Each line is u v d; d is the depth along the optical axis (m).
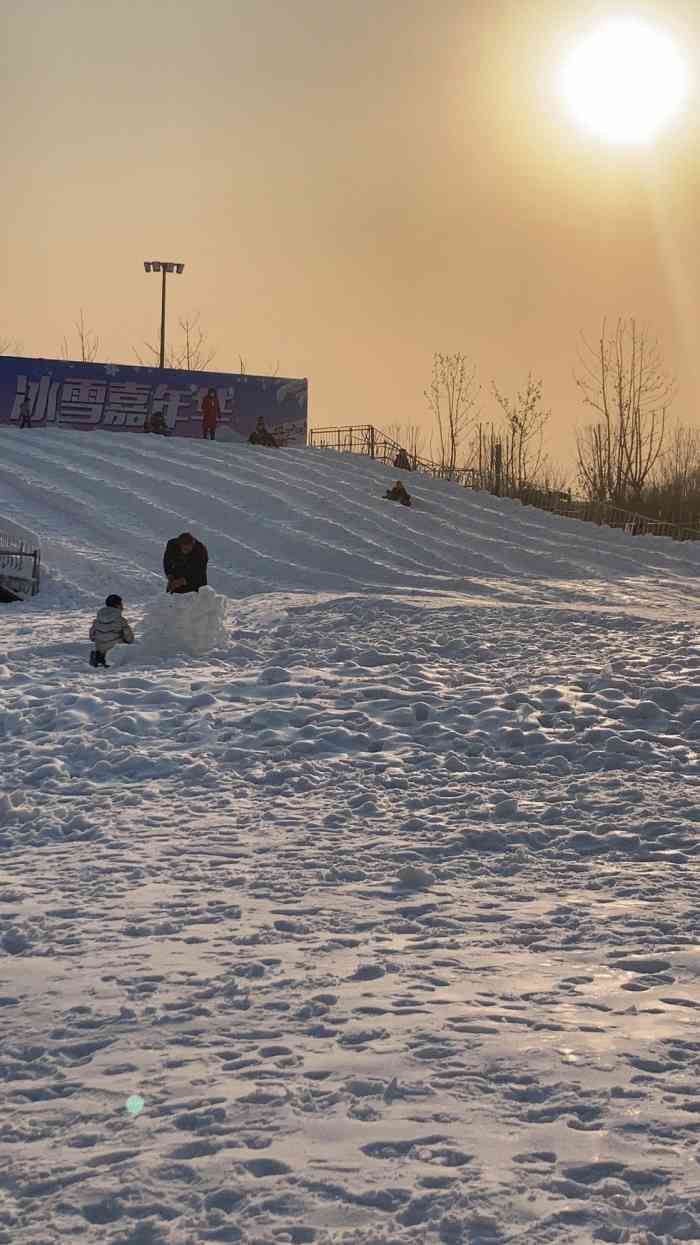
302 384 93.69
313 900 11.02
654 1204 5.59
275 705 20.33
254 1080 7.00
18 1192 5.82
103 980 8.83
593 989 8.55
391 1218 5.51
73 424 87.88
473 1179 5.81
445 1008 8.13
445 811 14.58
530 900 11.07
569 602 48.62
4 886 11.55
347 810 14.47
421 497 76.81
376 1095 6.78
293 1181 5.82
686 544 69.19
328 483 76.62
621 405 99.19
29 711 20.58
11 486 69.06
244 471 76.44
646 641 27.75
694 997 8.39
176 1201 5.68
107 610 26.38
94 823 13.95
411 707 19.64
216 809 14.69
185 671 24.77
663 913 10.56
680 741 17.91
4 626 37.56
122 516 64.50
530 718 19.05
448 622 31.66
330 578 56.00
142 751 17.58
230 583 55.09
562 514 84.25
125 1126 6.45
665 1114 6.48
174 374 90.19
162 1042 7.64
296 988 8.62
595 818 14.11
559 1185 5.77
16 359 86.38
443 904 10.91
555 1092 6.77
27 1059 7.50
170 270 101.19
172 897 11.11
